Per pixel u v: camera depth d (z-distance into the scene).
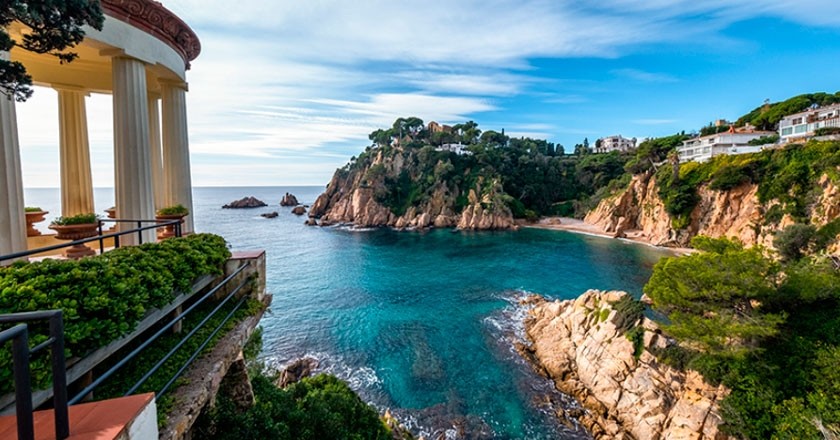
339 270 51.31
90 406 2.98
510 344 27.91
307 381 16.17
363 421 12.62
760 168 53.91
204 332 7.12
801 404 13.98
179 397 5.14
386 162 108.31
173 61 10.98
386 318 33.59
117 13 8.77
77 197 13.40
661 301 19.22
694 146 76.31
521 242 70.38
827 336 15.61
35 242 12.44
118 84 9.17
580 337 24.55
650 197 71.31
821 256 26.16
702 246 20.53
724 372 16.36
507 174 103.31
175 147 11.73
